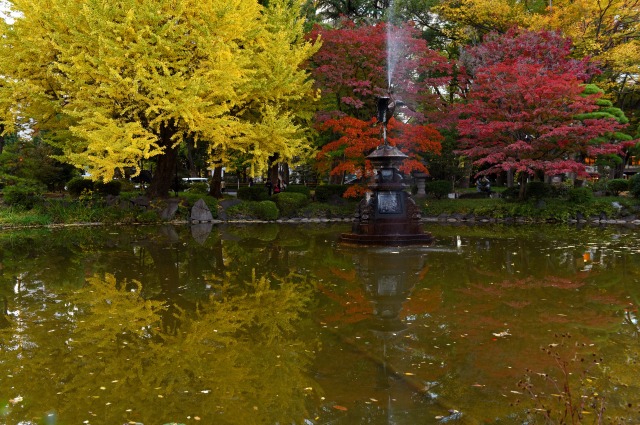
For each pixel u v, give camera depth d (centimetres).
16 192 1877
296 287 746
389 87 1733
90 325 550
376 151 1238
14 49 1636
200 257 1035
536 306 619
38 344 485
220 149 2011
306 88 1948
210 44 1505
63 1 1575
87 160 1511
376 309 615
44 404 353
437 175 2694
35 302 652
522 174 2156
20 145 2456
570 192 2109
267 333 520
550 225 1842
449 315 581
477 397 359
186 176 3619
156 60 1470
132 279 805
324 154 1989
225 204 2102
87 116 1566
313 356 450
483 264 927
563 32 2397
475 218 2088
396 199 1232
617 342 479
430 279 794
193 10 1562
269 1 2092
